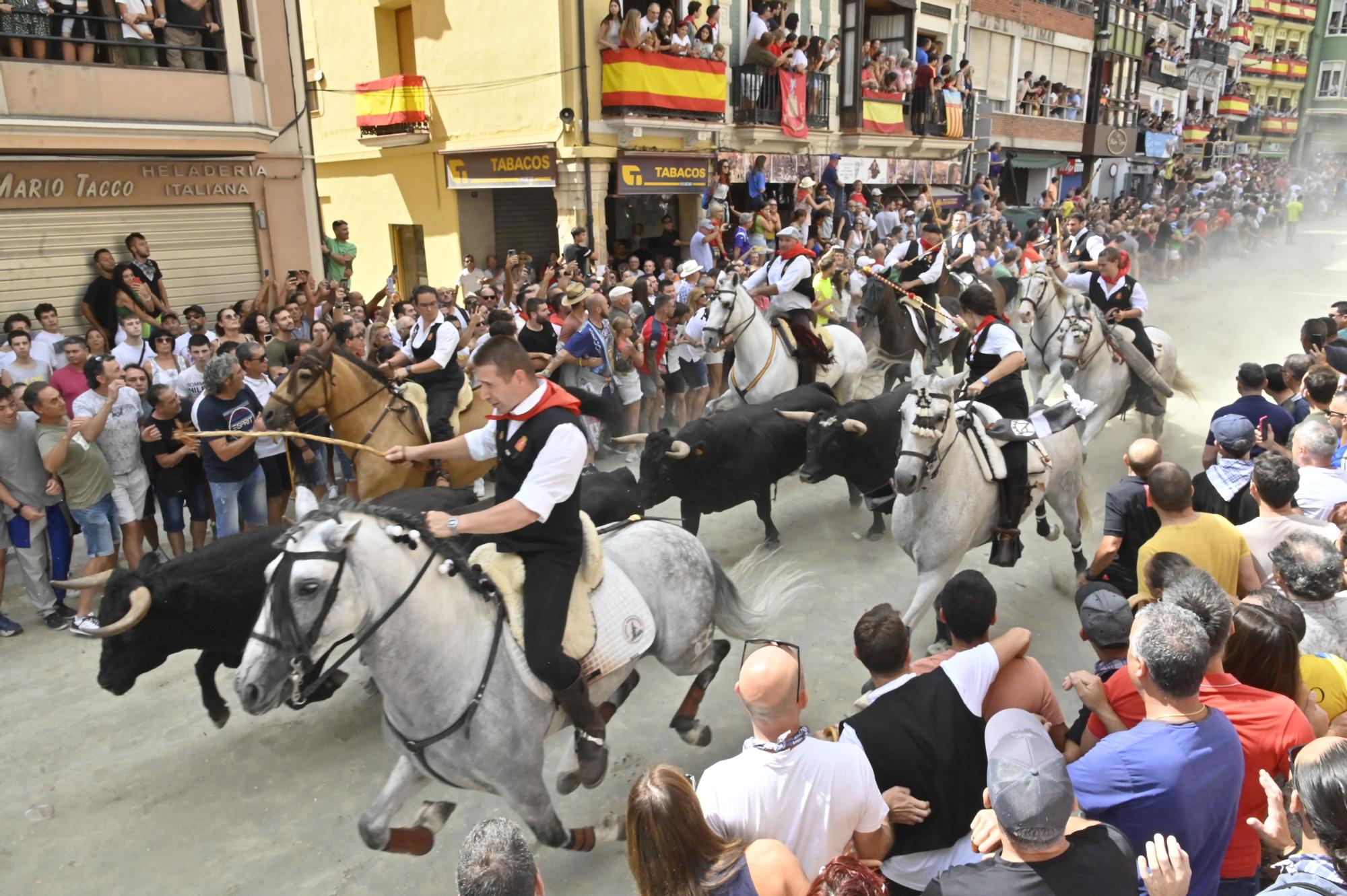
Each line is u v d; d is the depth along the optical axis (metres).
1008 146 26.55
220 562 4.61
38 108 9.22
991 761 2.46
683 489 6.50
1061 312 8.73
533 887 2.24
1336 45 51.66
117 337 9.32
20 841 4.36
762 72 16.61
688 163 15.84
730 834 2.76
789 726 2.77
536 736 3.60
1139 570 4.44
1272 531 4.51
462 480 6.98
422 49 16.52
